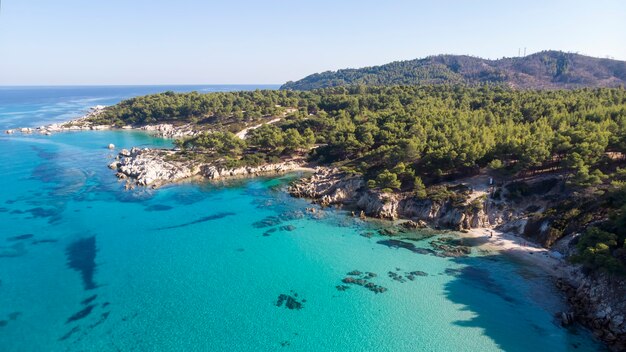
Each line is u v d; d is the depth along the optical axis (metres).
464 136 108.19
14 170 135.75
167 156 145.75
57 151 171.12
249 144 158.38
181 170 130.75
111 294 61.44
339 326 54.12
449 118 131.88
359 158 128.38
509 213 85.19
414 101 180.62
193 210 99.62
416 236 83.12
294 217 94.88
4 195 108.25
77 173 133.25
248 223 91.06
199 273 68.06
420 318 55.88
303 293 62.00
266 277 66.81
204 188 119.25
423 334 52.56
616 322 51.03
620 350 47.94
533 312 57.06
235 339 51.41
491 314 56.66
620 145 83.38
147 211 98.44
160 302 59.44
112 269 69.19
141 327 53.66
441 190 93.88
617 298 52.59
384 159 111.12
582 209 75.69
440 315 56.56
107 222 90.69
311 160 147.62
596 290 55.97
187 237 83.06
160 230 86.62
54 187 116.69
